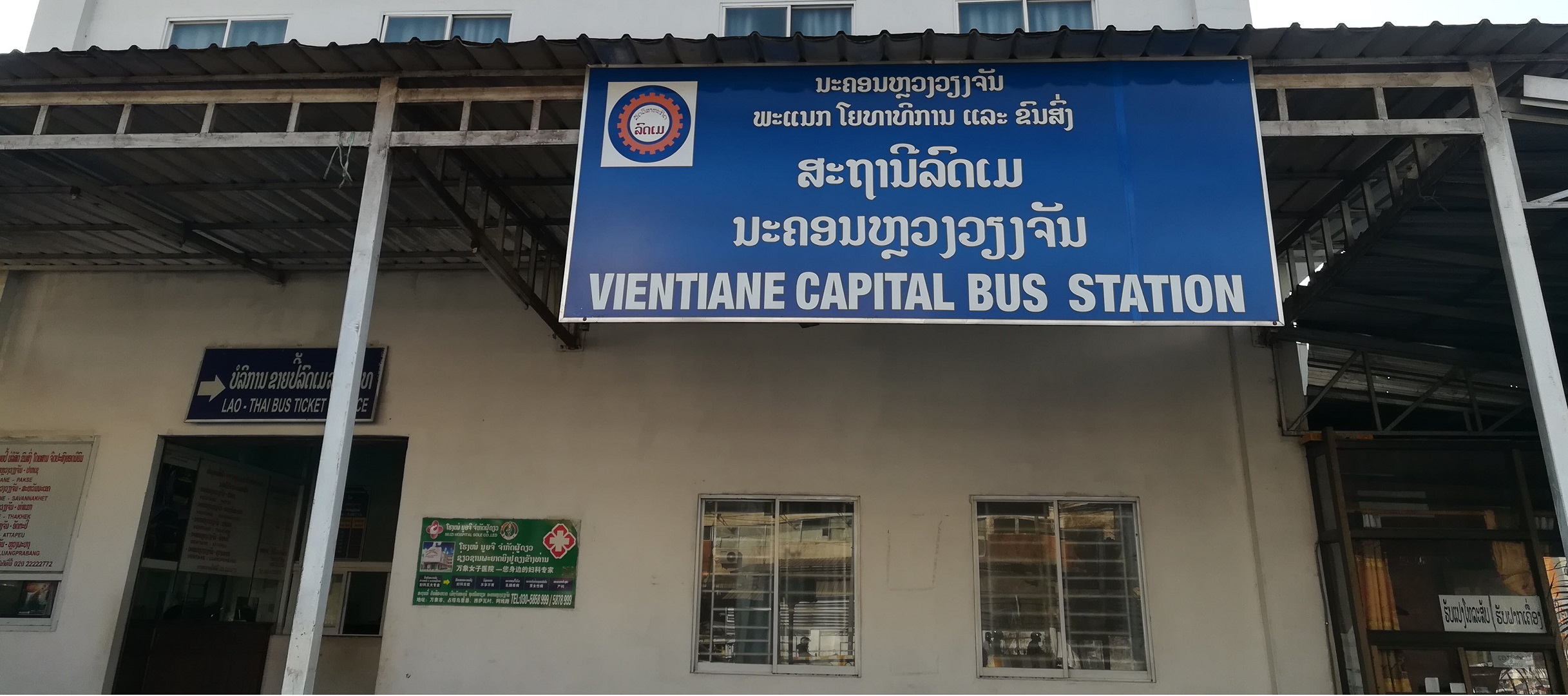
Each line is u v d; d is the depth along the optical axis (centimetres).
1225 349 780
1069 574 750
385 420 823
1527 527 705
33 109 599
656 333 824
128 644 806
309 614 484
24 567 816
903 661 736
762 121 548
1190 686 715
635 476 793
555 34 880
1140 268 509
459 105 584
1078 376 785
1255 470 744
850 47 540
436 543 791
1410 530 709
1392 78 532
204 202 717
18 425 847
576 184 541
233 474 931
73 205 720
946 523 762
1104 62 544
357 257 535
